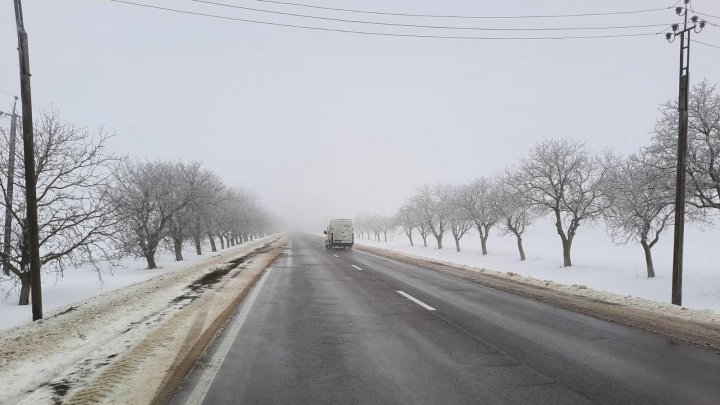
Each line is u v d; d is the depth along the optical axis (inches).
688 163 593.3
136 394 163.2
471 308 351.6
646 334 260.7
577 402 158.1
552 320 303.0
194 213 1306.6
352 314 327.0
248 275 599.5
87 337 250.4
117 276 797.2
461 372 192.4
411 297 411.2
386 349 229.9
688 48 450.0
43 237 538.9
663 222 724.7
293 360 209.8
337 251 1291.8
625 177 782.5
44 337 253.6
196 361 207.9
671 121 622.5
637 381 180.2
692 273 794.8
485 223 1470.2
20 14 362.6
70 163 545.3
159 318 299.9
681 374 188.7
